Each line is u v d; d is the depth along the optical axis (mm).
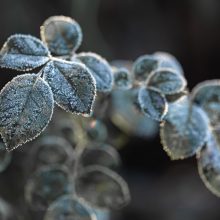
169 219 996
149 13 1098
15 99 343
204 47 1157
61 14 902
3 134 339
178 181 1072
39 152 495
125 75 431
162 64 447
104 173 461
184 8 1128
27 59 361
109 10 1045
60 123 529
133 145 1044
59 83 349
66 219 454
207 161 427
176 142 414
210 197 1044
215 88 433
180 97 416
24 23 865
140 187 1041
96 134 502
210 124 431
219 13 1138
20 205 538
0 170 479
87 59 399
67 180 469
